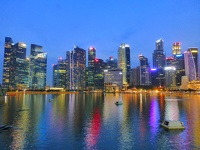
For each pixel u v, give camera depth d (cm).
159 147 3691
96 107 11050
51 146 3769
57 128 5212
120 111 8975
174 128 4994
